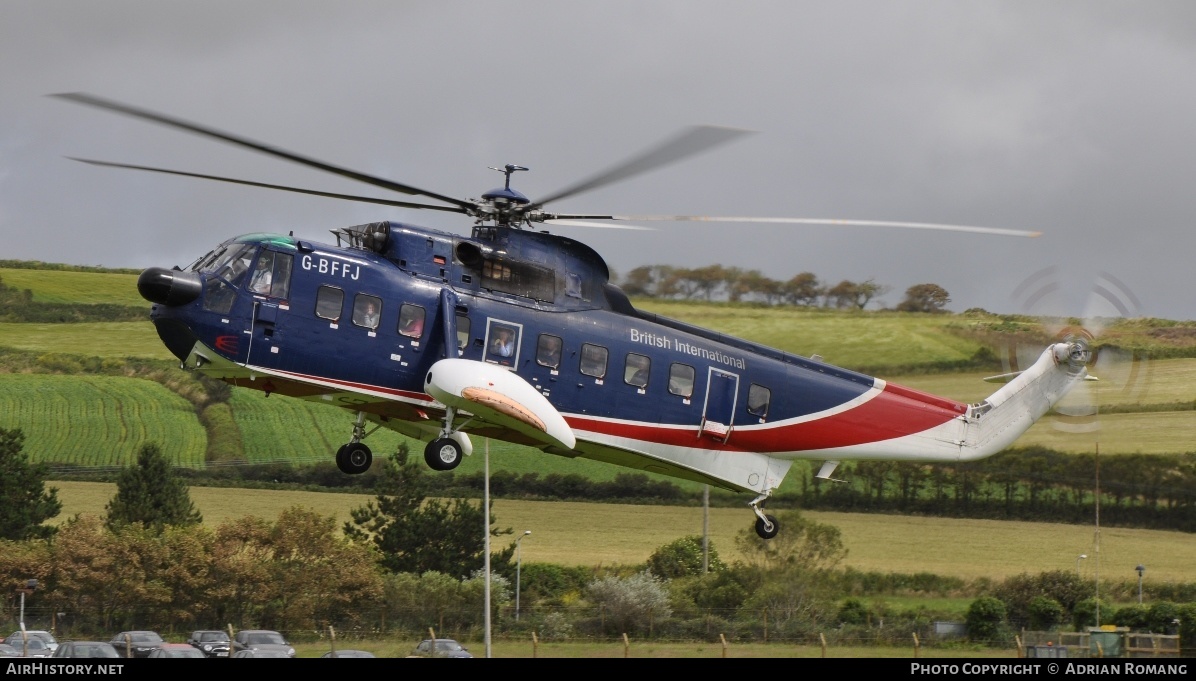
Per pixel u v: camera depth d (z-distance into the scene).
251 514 167.38
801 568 126.88
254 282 57.44
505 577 138.38
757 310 162.25
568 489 168.38
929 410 75.75
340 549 123.25
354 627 112.56
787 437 70.62
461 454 61.22
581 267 64.44
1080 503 154.62
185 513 160.50
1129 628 113.44
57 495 177.50
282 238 58.69
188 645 95.56
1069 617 120.19
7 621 114.19
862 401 73.00
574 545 150.12
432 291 60.03
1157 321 188.50
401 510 158.00
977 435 77.88
